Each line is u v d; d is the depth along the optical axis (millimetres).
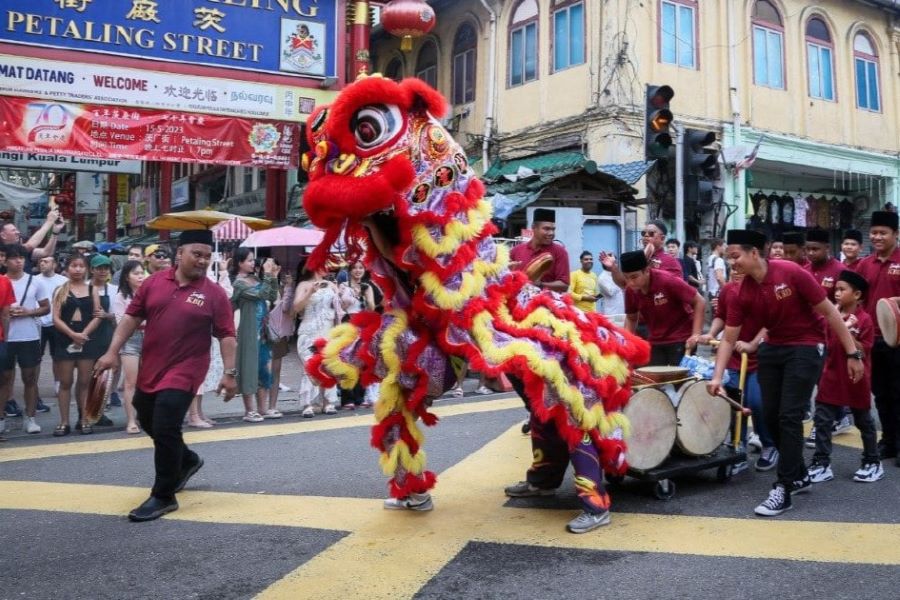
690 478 5422
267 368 8039
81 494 5168
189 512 4715
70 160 15742
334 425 7562
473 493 5047
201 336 4824
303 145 12727
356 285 8633
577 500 4887
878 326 5852
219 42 12008
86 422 7469
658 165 15516
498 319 4160
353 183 3818
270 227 13281
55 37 11016
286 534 4281
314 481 5414
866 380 5301
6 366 7234
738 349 5312
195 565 3840
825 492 5016
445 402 8672
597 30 15055
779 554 3844
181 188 26203
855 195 19984
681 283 5734
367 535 4230
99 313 7371
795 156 17328
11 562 3918
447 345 4172
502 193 13867
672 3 15625
